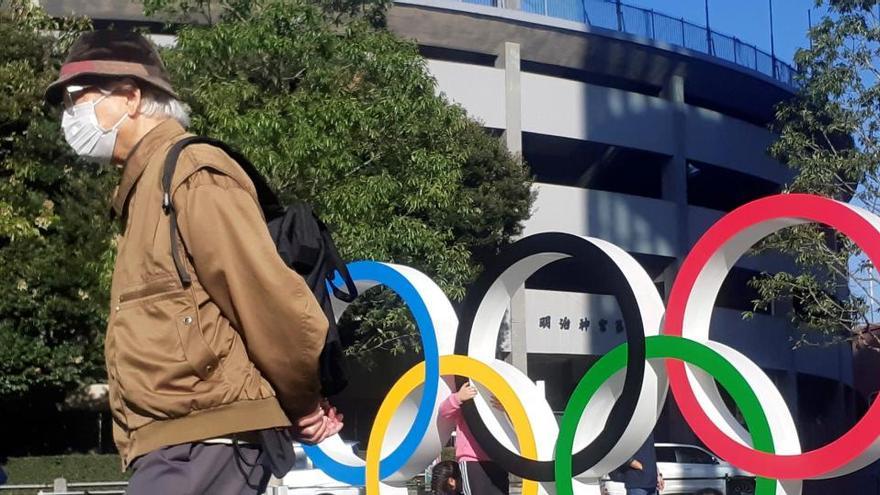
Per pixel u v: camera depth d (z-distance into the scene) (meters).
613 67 35.25
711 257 7.35
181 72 18.22
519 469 8.14
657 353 7.48
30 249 21.92
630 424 7.60
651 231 35.19
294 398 2.88
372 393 32.47
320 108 17.92
